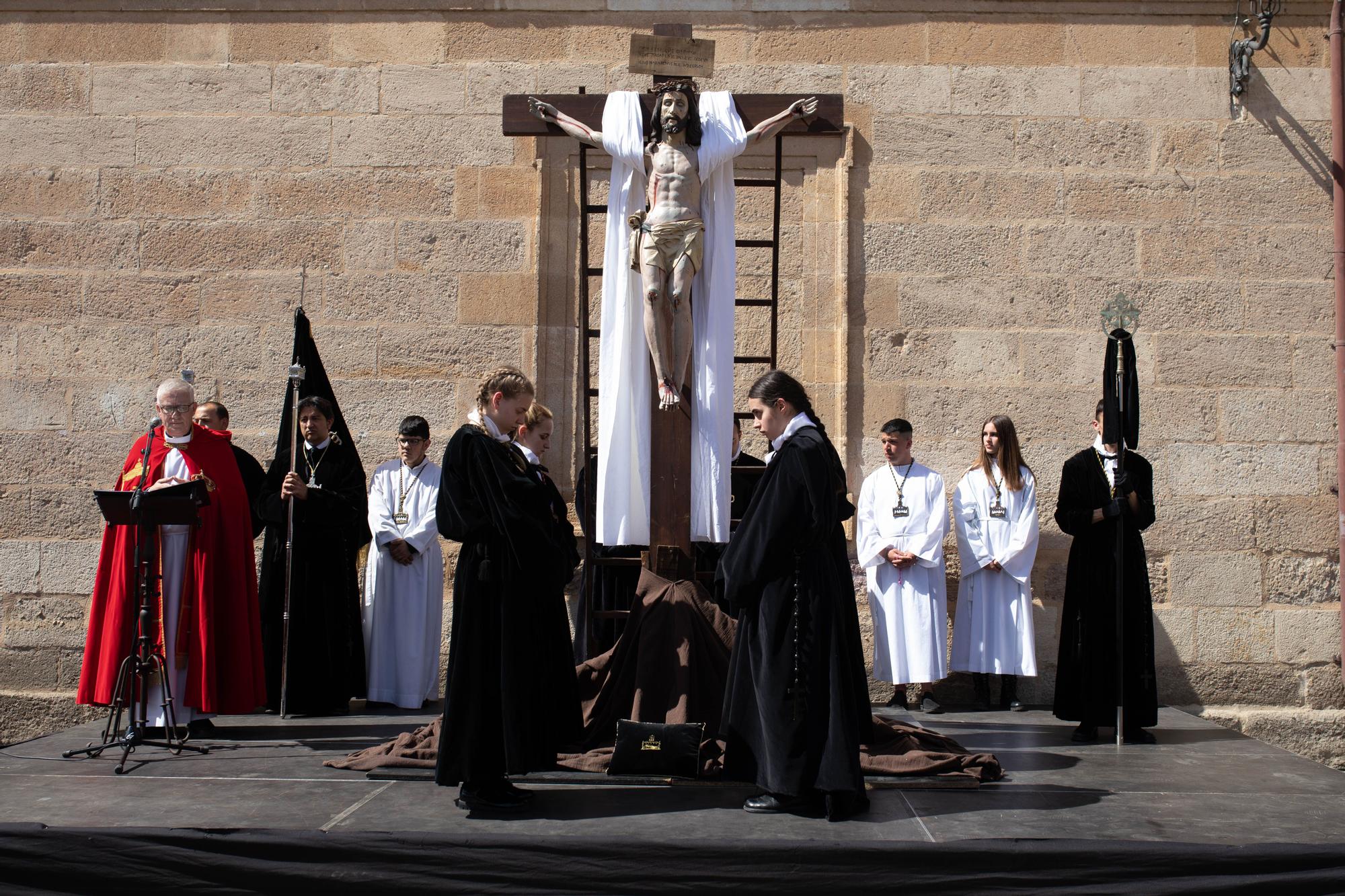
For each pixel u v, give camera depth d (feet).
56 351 26.63
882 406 26.32
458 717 15.15
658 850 13.60
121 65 26.96
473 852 13.64
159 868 13.71
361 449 26.48
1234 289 26.43
